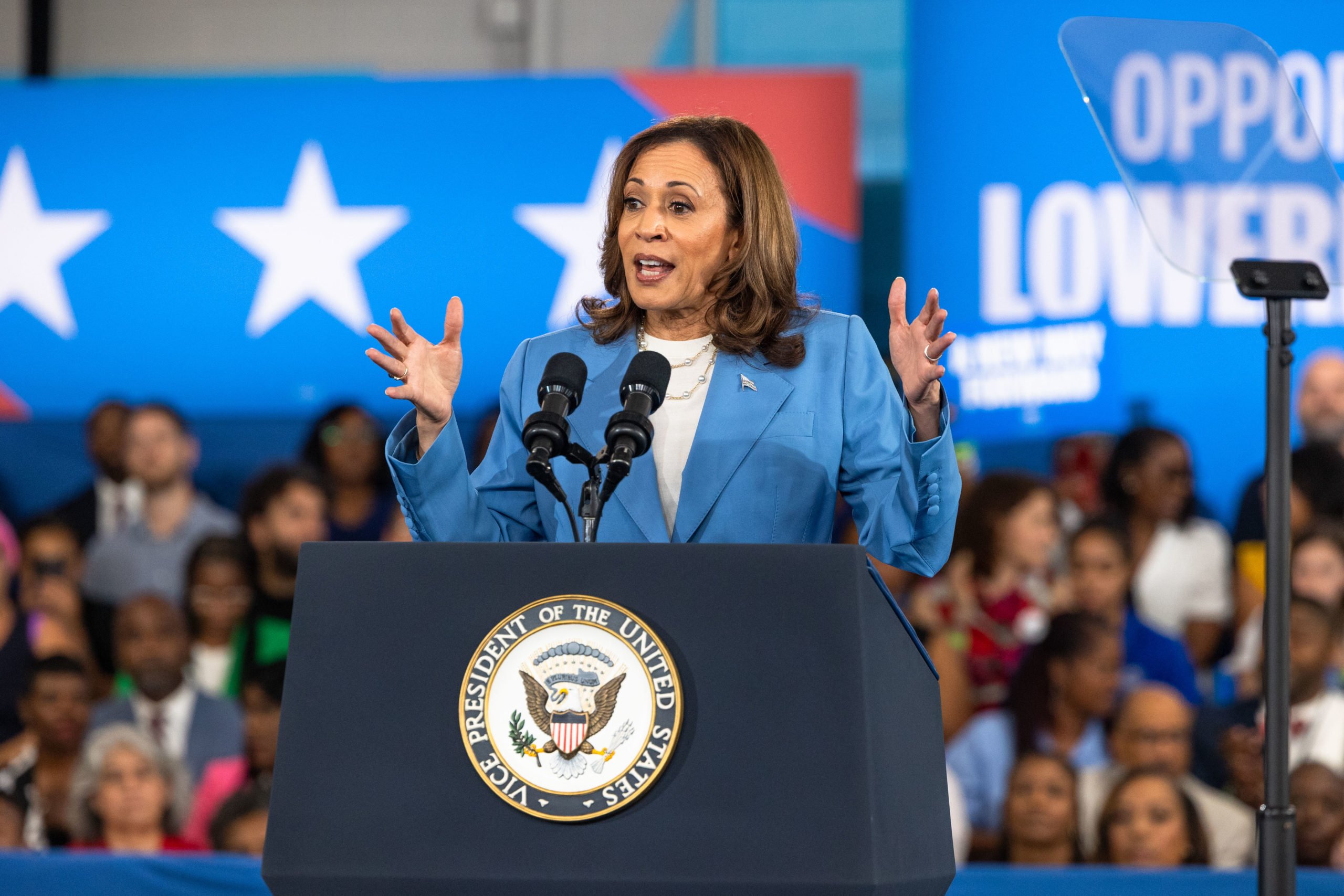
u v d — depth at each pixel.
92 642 14.92
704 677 4.00
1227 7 14.31
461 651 4.11
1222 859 13.20
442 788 4.02
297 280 15.34
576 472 5.55
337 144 15.38
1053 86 14.71
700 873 3.87
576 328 6.04
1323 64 14.11
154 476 15.20
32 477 15.30
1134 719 13.45
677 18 16.84
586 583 4.11
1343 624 13.54
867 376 5.63
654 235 5.60
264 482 15.02
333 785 4.06
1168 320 14.31
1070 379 14.46
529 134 15.25
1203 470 14.13
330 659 4.16
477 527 5.16
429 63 17.25
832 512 5.51
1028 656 13.73
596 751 3.97
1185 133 5.70
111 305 15.45
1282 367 5.29
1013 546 13.98
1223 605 13.85
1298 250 5.58
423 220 15.27
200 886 9.85
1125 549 13.96
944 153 14.91
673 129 5.87
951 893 9.51
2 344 15.48
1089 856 13.33
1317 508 13.73
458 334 5.01
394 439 5.04
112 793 14.40
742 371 5.59
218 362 15.34
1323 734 13.41
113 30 17.30
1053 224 14.63
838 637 3.99
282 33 17.34
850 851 3.84
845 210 14.87
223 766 14.56
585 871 3.90
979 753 13.61
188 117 15.50
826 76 14.98
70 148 15.55
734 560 4.07
